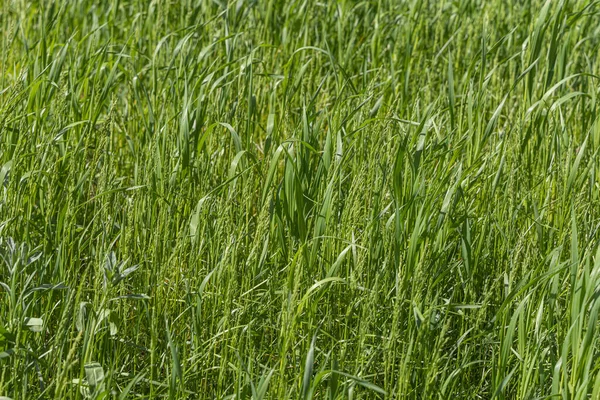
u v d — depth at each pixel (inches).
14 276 128.3
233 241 150.9
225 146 198.7
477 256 158.4
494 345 145.9
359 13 294.0
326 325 147.7
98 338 134.6
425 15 281.3
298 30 274.8
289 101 209.2
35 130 181.9
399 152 151.9
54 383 128.1
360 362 137.0
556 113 192.9
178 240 153.6
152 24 263.7
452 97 180.2
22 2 283.1
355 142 181.3
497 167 179.5
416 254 143.5
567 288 150.6
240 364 125.3
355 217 150.5
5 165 156.2
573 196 159.5
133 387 141.6
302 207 150.0
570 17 205.8
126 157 216.1
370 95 181.0
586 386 118.5
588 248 131.3
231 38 226.7
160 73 239.1
